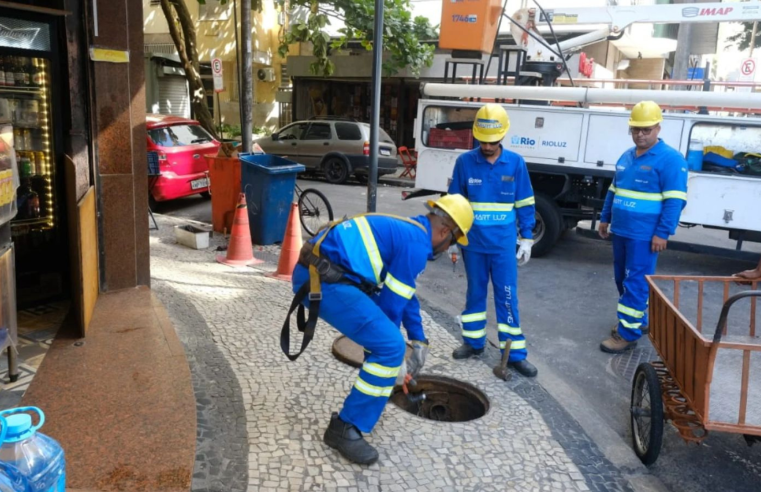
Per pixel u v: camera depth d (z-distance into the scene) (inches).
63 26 197.5
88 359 168.7
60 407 143.9
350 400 138.4
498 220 190.2
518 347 195.3
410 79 767.1
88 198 190.4
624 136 331.9
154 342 181.3
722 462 159.2
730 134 315.6
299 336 203.8
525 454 148.8
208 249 319.0
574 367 214.1
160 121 426.6
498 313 196.5
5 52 190.1
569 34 446.3
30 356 169.8
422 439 150.6
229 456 135.9
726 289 177.5
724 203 320.8
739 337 173.8
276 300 239.5
